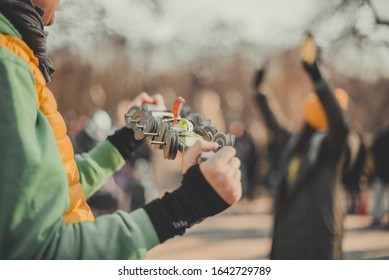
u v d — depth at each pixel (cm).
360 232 1053
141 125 177
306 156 450
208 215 141
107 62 1065
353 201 1317
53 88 1189
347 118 453
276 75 2709
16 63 141
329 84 438
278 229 456
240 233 999
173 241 898
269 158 1306
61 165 138
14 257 129
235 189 141
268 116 543
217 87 3341
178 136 160
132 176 1072
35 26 156
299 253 443
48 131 141
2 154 131
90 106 1318
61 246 131
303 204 445
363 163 536
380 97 2416
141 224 140
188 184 141
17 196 129
